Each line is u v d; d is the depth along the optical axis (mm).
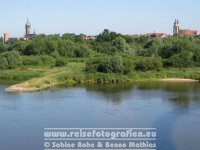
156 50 121562
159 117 49031
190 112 51656
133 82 88562
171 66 104000
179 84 84062
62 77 87000
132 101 60719
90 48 139125
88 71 93375
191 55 105875
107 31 184375
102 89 75938
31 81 79812
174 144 38062
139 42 167000
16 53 110000
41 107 56500
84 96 66500
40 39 138125
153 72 96375
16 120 48375
